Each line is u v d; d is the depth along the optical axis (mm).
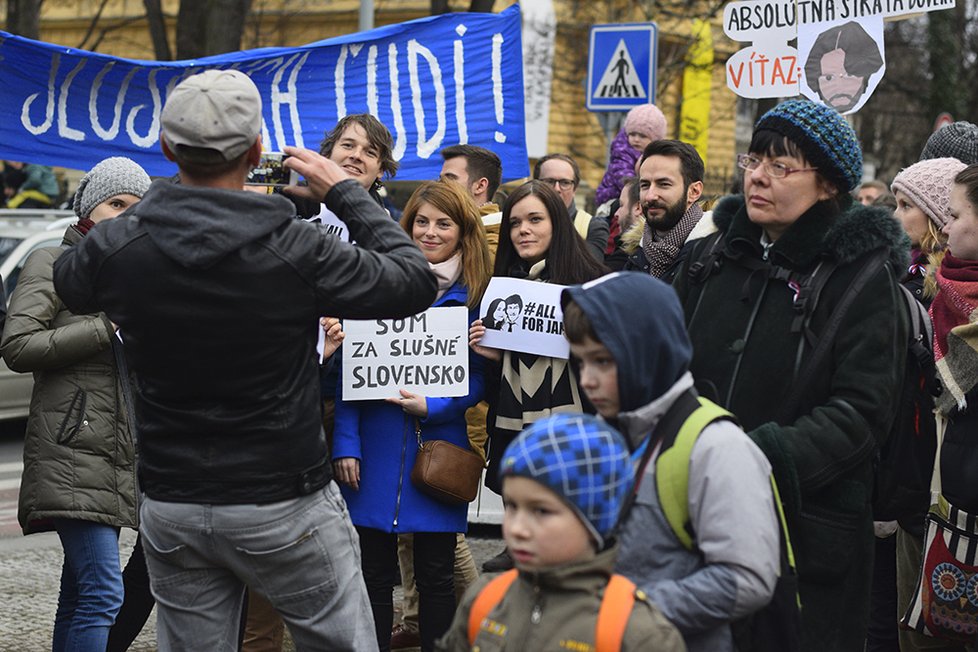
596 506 2525
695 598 2836
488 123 7586
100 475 4672
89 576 4664
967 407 4125
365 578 4934
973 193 4254
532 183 5277
